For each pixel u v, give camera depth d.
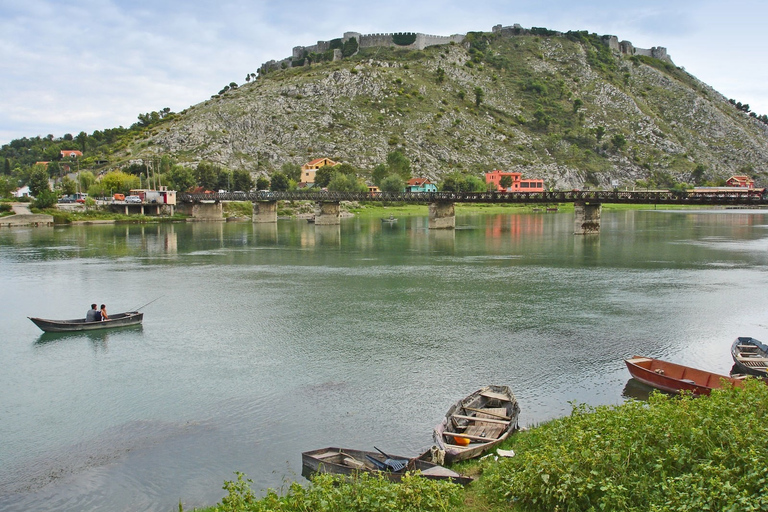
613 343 41.16
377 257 88.00
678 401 22.16
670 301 54.19
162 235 126.69
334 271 74.69
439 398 31.72
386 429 28.03
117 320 47.97
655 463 17.66
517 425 26.39
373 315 50.47
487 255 88.56
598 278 66.81
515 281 65.56
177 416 30.31
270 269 77.19
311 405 31.19
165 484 23.62
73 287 65.31
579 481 17.03
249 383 34.75
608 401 30.55
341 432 27.81
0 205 157.88
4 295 61.19
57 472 24.83
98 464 25.42
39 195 161.62
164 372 37.03
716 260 80.00
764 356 34.38
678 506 15.70
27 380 36.03
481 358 38.25
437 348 40.62
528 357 38.31
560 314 49.81
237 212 192.88
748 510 14.77
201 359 39.47
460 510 17.50
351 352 40.12
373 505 16.83
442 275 70.38
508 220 173.12
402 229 140.75
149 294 61.06
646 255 86.06
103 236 124.00
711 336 42.66
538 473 17.77
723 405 20.61
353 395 32.44
